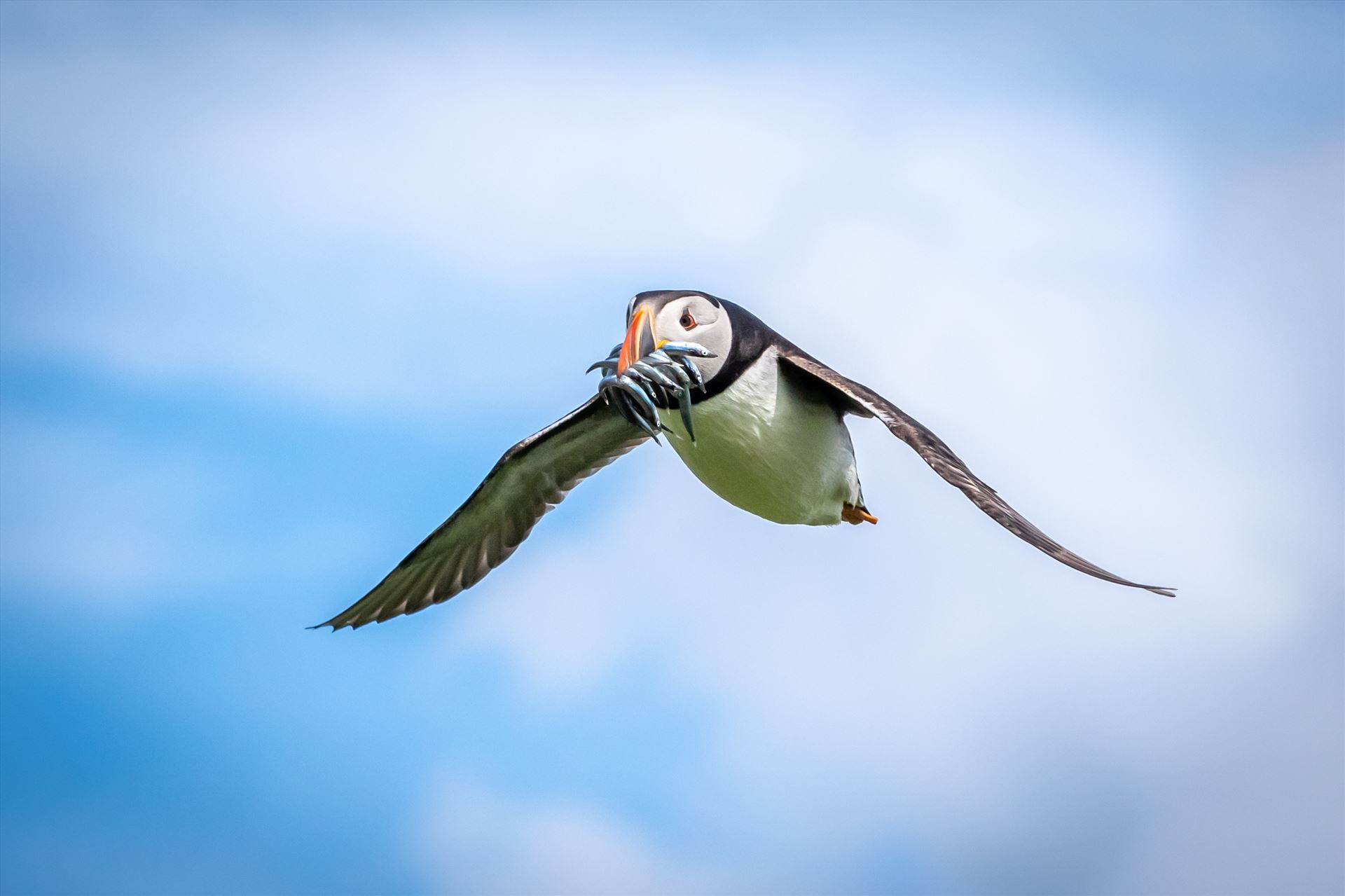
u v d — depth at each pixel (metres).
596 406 14.30
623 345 12.20
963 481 11.56
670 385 11.78
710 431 13.20
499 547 15.30
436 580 15.48
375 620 15.56
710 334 12.77
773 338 13.39
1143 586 10.31
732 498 13.98
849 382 12.75
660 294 12.70
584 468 14.98
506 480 14.79
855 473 14.04
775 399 13.20
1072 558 10.72
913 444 11.95
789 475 13.49
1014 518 11.16
